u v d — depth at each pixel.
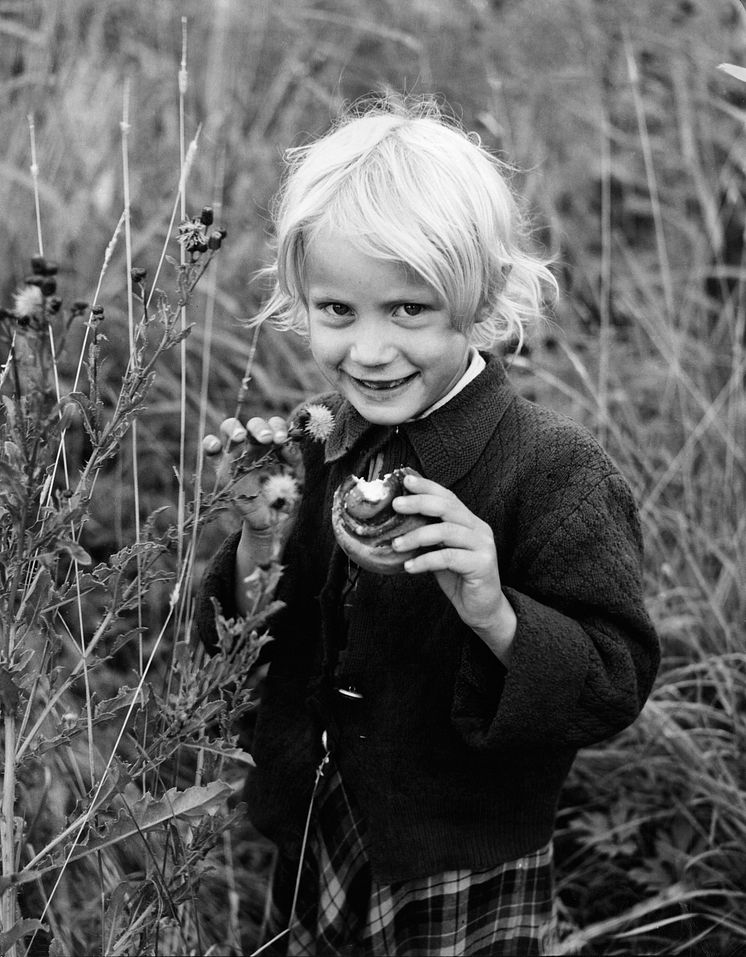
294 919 1.71
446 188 1.29
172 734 1.26
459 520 1.25
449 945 1.55
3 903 1.27
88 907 1.82
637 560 1.45
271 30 3.51
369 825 1.53
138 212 2.80
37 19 3.22
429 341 1.31
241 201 2.91
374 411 1.35
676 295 3.10
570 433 1.44
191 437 2.51
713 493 2.45
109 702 1.34
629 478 2.41
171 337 1.25
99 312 1.20
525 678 1.34
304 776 1.62
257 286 2.74
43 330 1.06
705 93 3.35
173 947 1.72
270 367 2.67
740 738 2.06
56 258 2.62
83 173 2.81
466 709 1.42
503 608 1.33
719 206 3.25
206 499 1.30
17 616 1.24
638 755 2.10
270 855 2.14
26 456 1.11
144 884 1.38
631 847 1.97
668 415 2.67
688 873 1.95
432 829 1.51
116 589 1.28
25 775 1.70
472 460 1.43
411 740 1.50
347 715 1.54
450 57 3.45
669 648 2.28
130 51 3.27
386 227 1.25
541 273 1.55
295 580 1.58
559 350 2.86
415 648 1.47
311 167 1.36
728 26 3.63
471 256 1.29
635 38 3.64
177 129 3.06
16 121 2.91
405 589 1.45
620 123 3.50
